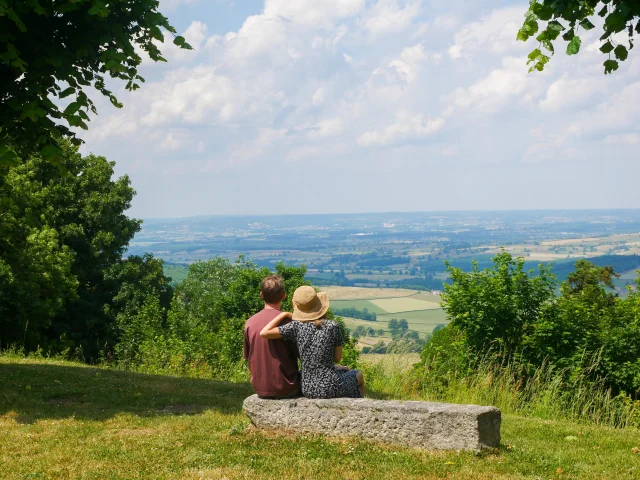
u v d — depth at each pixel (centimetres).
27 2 819
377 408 626
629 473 584
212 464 573
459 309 1864
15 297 3023
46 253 3144
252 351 681
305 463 565
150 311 2797
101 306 4084
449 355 1678
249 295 3625
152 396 986
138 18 962
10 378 1081
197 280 6412
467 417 592
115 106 989
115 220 4225
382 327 14075
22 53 881
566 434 791
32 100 883
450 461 565
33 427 746
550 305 1861
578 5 590
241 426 710
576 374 1552
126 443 659
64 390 995
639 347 1778
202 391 1069
